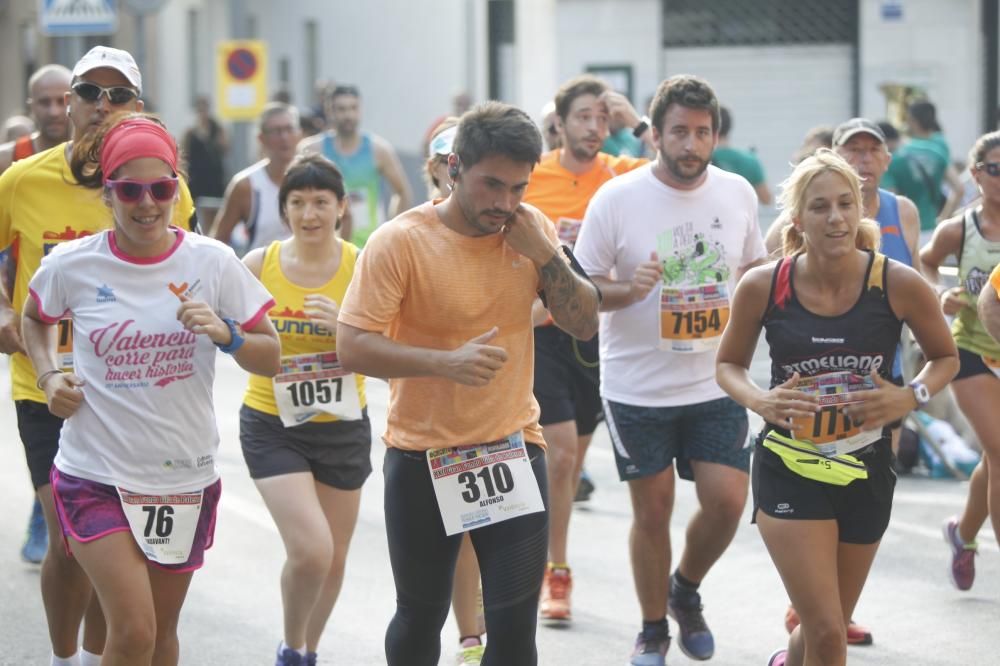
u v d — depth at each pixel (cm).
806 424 1367
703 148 1692
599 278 1745
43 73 1833
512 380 1336
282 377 1667
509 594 1322
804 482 1366
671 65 6006
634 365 1727
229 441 3117
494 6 6475
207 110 5766
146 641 1281
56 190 1577
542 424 1947
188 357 1311
